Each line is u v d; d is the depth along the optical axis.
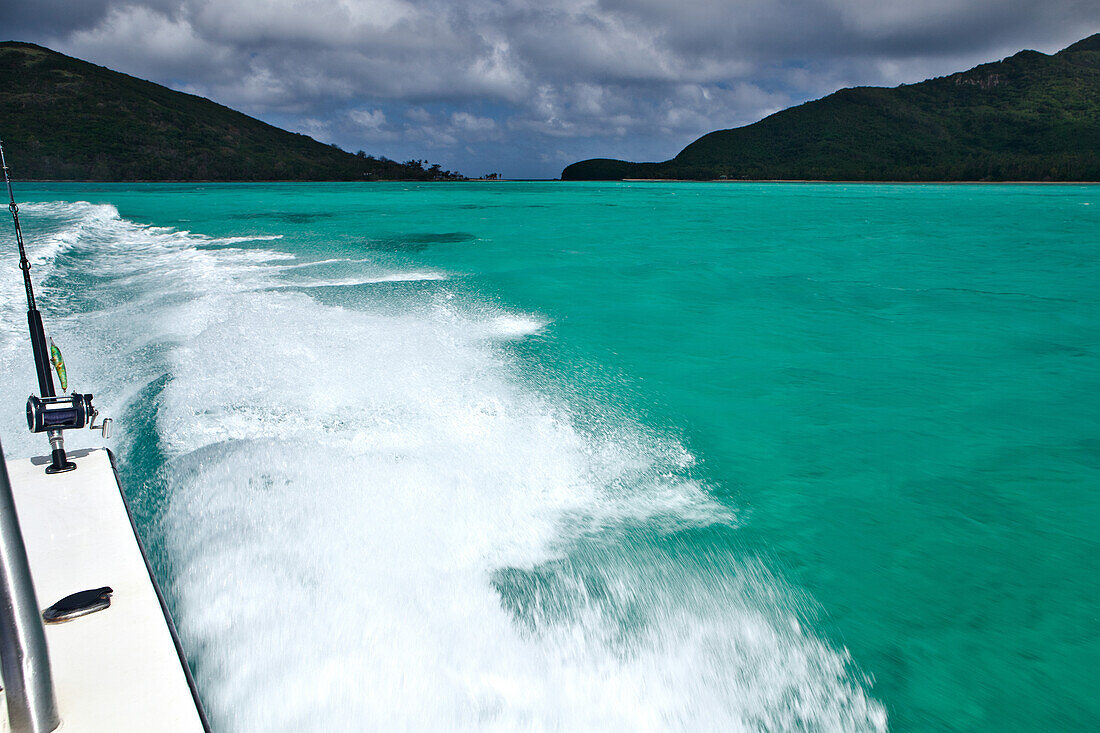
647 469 3.49
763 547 2.82
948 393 5.05
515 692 1.82
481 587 2.29
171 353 4.86
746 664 2.07
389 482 2.97
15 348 5.12
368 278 9.28
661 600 2.34
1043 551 2.91
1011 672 2.15
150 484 2.91
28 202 29.81
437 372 4.68
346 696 1.74
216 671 1.80
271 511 2.67
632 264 12.11
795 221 24.34
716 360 5.80
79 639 1.34
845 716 1.90
